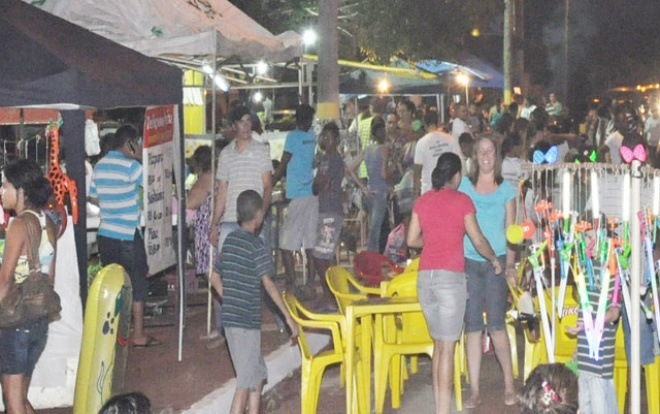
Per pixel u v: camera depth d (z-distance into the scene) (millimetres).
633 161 5496
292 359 9375
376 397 7930
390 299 7969
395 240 11867
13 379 6352
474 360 8031
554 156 7375
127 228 8914
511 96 26375
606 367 6387
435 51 21266
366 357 7914
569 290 7652
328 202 10742
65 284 7695
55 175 7738
